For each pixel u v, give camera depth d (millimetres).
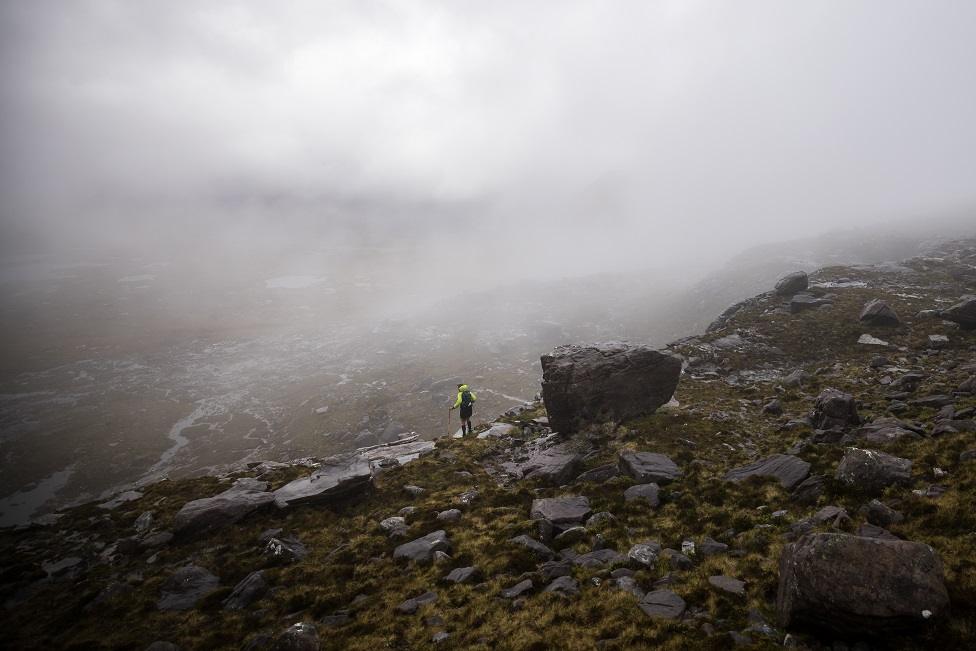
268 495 21953
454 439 31188
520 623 12031
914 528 12086
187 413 92750
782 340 39719
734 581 11820
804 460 18734
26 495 64188
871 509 13156
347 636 12758
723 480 18812
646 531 15664
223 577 16719
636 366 27016
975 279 50219
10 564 18359
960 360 28344
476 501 21031
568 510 18125
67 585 16781
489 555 15953
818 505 14930
